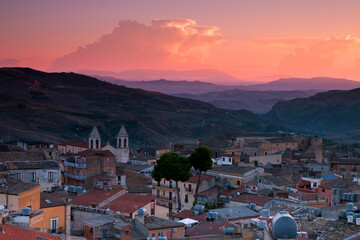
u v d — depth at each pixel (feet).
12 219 209.15
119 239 233.96
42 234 195.42
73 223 279.28
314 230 257.14
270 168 550.36
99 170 497.05
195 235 257.75
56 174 395.55
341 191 394.73
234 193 444.96
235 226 258.37
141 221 253.85
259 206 361.10
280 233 122.01
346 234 248.73
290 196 403.34
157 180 463.83
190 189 473.67
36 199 253.65
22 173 381.60
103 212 275.18
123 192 332.19
